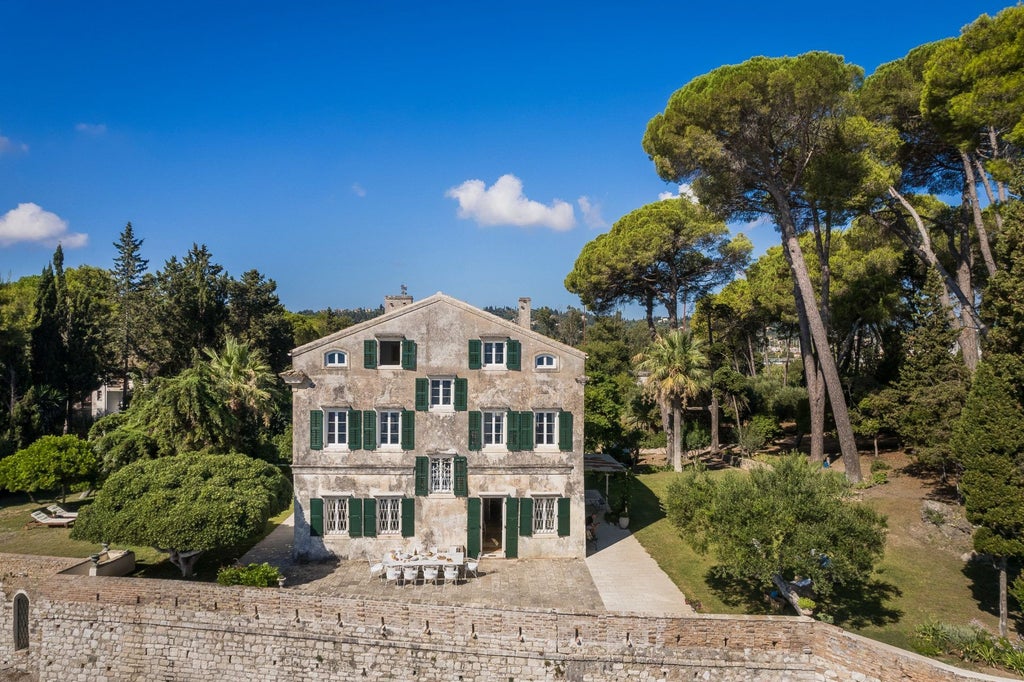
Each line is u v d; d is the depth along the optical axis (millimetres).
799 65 32594
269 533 32938
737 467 50906
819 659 18875
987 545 21766
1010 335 22969
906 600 24766
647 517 36906
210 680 21469
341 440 28875
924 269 46094
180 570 27766
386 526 28938
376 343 28750
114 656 22078
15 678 23516
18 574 24406
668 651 19297
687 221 52469
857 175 34906
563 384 29219
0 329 51000
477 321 29016
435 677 20234
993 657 19438
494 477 28953
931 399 34219
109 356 65062
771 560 20547
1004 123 29016
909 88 36406
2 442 46344
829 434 52719
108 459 34219
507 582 26297
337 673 20750
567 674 19594
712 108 34375
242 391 38688
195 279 59312
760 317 67375
